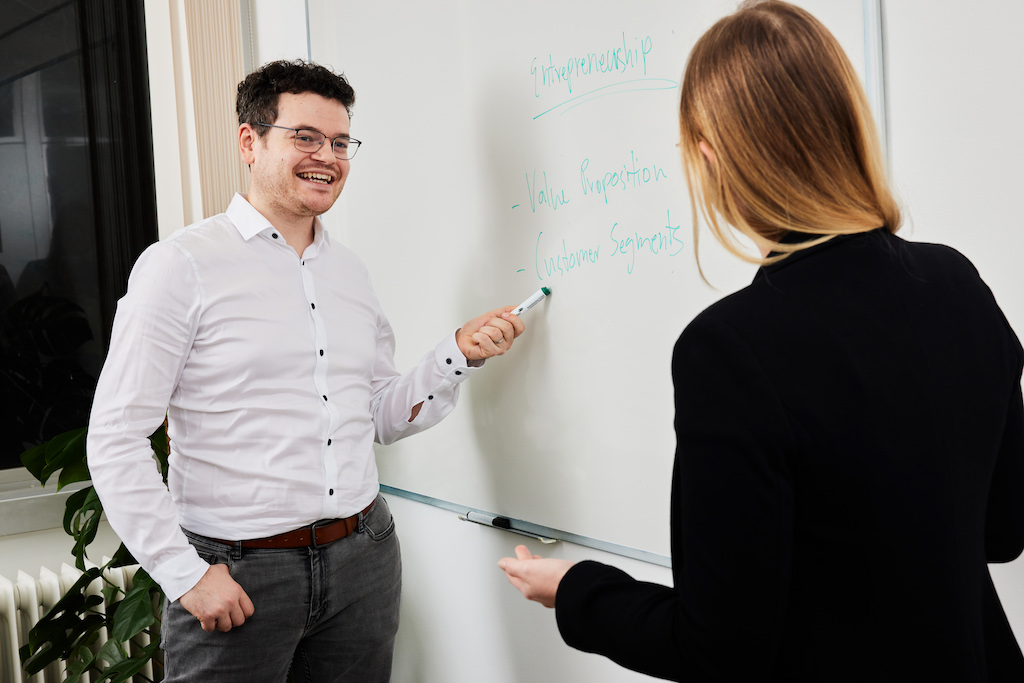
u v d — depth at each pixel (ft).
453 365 4.57
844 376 1.75
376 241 5.73
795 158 1.85
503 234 4.57
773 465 1.73
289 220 4.53
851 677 1.76
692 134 2.02
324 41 6.18
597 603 2.11
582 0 3.90
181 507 4.29
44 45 6.99
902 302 1.85
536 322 4.40
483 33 4.53
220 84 7.32
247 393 4.22
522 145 4.36
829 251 1.88
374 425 4.95
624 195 3.79
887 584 1.74
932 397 1.79
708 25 3.27
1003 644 2.00
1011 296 2.66
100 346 7.30
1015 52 2.58
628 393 3.88
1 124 6.81
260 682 4.21
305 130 4.32
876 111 2.92
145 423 4.06
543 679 4.70
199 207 7.32
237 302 4.26
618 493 3.99
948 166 2.78
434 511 5.49
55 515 6.45
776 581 1.73
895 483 1.73
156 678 6.61
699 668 1.82
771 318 1.81
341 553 4.39
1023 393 2.61
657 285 3.68
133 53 7.39
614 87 3.77
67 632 6.18
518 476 4.65
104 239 7.31
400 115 5.32
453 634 5.42
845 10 2.99
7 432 6.80
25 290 6.92
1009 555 2.23
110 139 7.32
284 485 4.21
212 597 3.92
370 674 4.71
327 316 4.55
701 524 1.78
